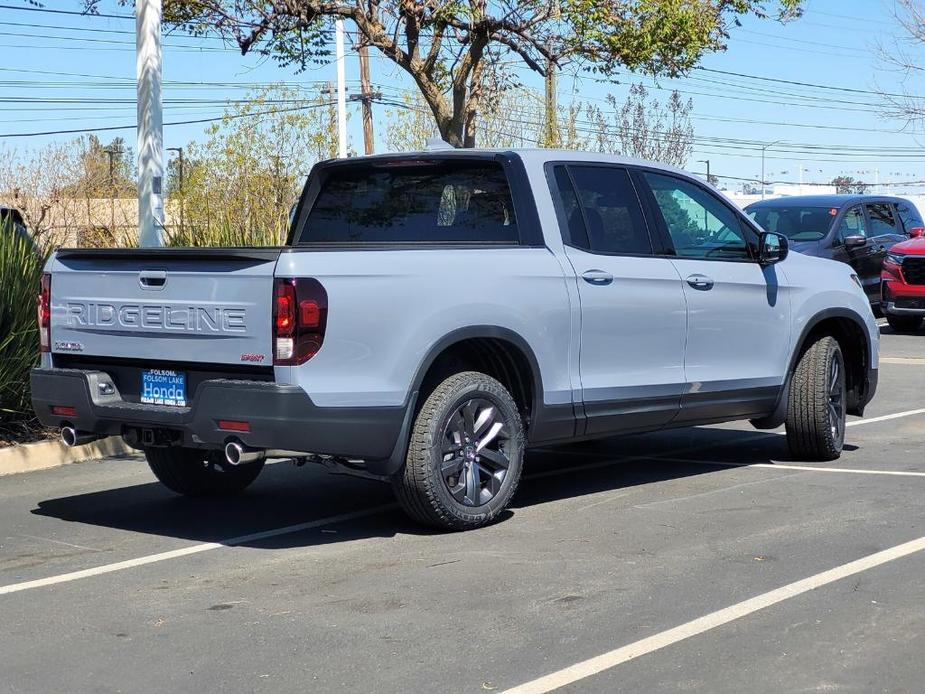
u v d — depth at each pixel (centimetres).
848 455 919
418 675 457
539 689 441
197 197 2655
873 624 506
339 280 620
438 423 658
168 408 654
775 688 438
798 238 1944
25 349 934
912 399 1230
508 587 567
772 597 545
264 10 1402
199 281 636
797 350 871
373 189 786
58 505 773
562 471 871
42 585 586
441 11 1325
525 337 698
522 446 703
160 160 1194
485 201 742
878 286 2012
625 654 475
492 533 677
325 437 616
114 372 686
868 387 936
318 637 502
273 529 700
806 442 881
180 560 631
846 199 2017
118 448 964
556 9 1321
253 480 816
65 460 921
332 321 616
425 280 653
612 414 752
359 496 794
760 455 924
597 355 741
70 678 461
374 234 777
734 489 789
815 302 881
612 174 782
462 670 461
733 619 515
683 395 792
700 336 802
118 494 808
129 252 658
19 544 669
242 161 2819
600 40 1332
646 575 583
